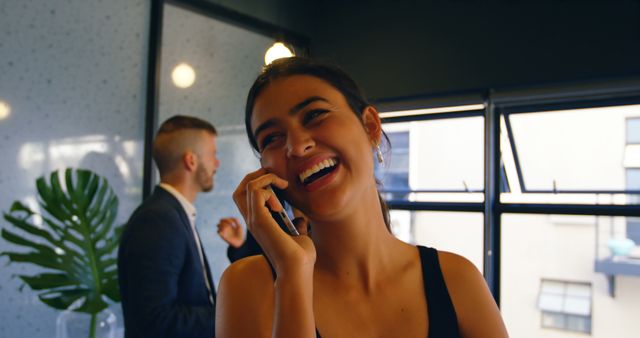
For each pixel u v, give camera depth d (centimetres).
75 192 253
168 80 339
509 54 344
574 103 338
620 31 306
